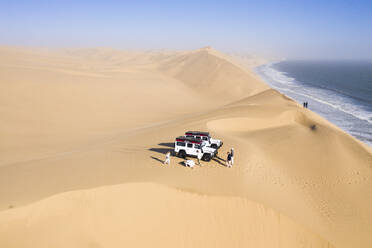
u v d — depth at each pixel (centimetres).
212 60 11144
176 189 1298
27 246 1045
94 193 1203
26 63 10600
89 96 5516
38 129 3644
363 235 1457
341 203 1703
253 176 1677
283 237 1292
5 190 1345
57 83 5700
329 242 1317
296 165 2098
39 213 1109
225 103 7012
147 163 1725
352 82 13212
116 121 4469
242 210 1302
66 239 1086
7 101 4419
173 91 7481
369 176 1977
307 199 1689
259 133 2908
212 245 1223
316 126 2997
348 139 2534
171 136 2528
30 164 1930
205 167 1692
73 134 3609
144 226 1190
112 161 1803
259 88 8531
